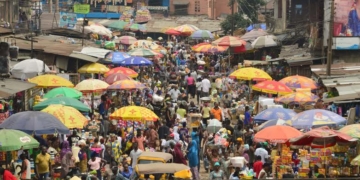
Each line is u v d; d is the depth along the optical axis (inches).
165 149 1507.1
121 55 2541.8
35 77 1812.3
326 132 1194.6
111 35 3565.5
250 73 2080.5
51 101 1569.9
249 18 4977.9
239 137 1614.2
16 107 1728.6
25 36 2485.2
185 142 1690.5
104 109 1983.3
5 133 1159.0
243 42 3159.5
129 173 1320.1
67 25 3169.3
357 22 2363.4
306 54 2551.7
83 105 1595.7
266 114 1558.8
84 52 2373.3
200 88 2434.8
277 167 1330.0
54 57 2278.5
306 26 2753.4
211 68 3218.5
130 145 1544.0
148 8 5807.1
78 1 4982.8
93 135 1611.7
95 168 1402.6
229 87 2456.9
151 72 2935.5
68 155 1350.9
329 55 1942.7
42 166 1301.7
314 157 1285.7
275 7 3737.7
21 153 1304.1
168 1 6013.8
